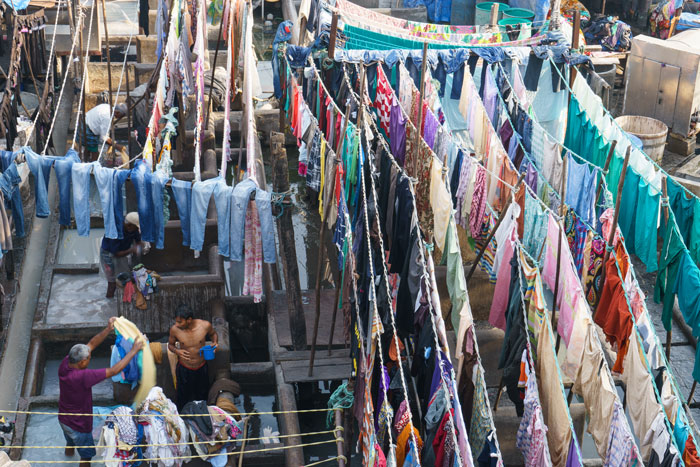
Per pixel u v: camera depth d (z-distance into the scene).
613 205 10.70
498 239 9.10
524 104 12.20
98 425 8.97
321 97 11.40
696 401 10.26
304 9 13.82
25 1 15.85
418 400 8.59
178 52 12.98
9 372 10.02
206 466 8.71
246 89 12.57
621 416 7.39
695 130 15.89
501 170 10.84
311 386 10.14
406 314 8.80
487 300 10.84
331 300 11.30
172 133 11.81
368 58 12.23
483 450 7.16
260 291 9.35
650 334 8.39
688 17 20.00
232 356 11.32
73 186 8.69
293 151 16.39
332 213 9.70
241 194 8.65
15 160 8.59
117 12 20.39
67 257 12.19
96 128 13.24
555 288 8.91
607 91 13.57
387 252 9.86
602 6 19.95
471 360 7.88
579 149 12.47
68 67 14.71
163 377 9.67
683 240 10.27
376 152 9.69
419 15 20.06
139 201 8.74
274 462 9.07
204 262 11.80
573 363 8.27
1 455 6.81
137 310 10.43
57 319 10.67
